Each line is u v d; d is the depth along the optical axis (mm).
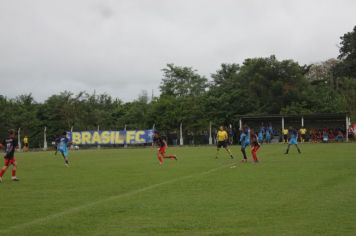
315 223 9422
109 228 9438
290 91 63250
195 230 9109
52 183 17516
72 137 61969
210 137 59094
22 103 73875
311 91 65312
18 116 67188
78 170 23125
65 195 14203
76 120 69938
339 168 20297
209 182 16391
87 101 77312
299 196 12703
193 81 77938
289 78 64500
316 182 15578
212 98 63312
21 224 10039
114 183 16922
